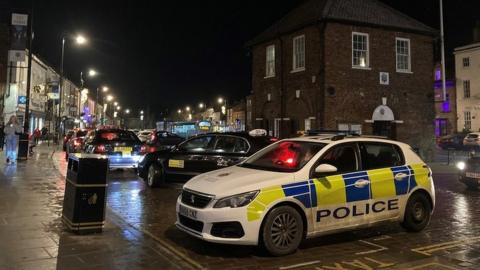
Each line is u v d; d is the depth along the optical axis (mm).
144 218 8477
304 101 23016
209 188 6281
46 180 13180
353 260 6082
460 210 10000
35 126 42500
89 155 7254
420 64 24562
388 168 7465
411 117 24125
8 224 7543
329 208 6633
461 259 6164
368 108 22797
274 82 25312
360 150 7273
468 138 34594
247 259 6051
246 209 5980
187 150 12203
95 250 6223
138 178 15055
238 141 11484
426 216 7867
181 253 6238
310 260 6059
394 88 23609
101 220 7168
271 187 6215
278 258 6129
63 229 7301
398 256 6297
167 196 11203
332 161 6945
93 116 73000
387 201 7305
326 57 21750
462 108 44719
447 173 18531
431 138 24625
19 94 37094
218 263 5848
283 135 24266
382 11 24297
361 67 22641
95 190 7129
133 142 15594
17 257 5812
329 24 21922
